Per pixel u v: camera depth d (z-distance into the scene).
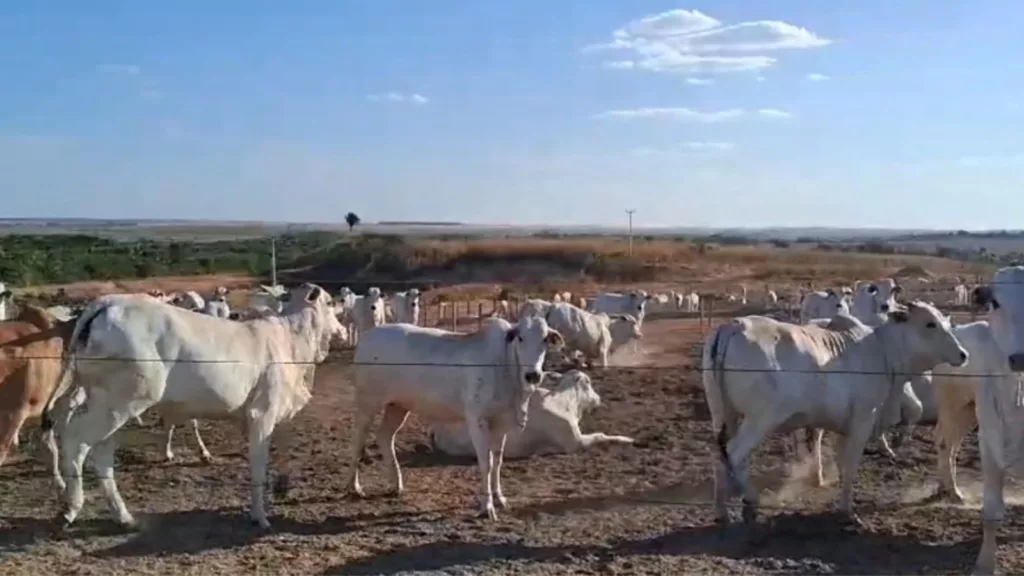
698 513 11.74
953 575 9.59
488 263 69.75
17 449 15.07
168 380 11.02
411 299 31.72
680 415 17.70
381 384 12.45
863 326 12.04
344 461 14.58
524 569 9.77
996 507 9.54
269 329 11.96
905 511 11.86
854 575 9.59
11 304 25.19
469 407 11.90
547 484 13.22
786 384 11.07
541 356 11.90
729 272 73.69
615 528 11.20
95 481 13.23
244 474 13.80
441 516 11.79
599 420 17.23
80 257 57.47
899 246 127.00
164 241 91.06
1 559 10.07
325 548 10.50
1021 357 9.23
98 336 10.70
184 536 10.91
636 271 70.75
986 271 73.44
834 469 14.07
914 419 14.99
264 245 82.56
